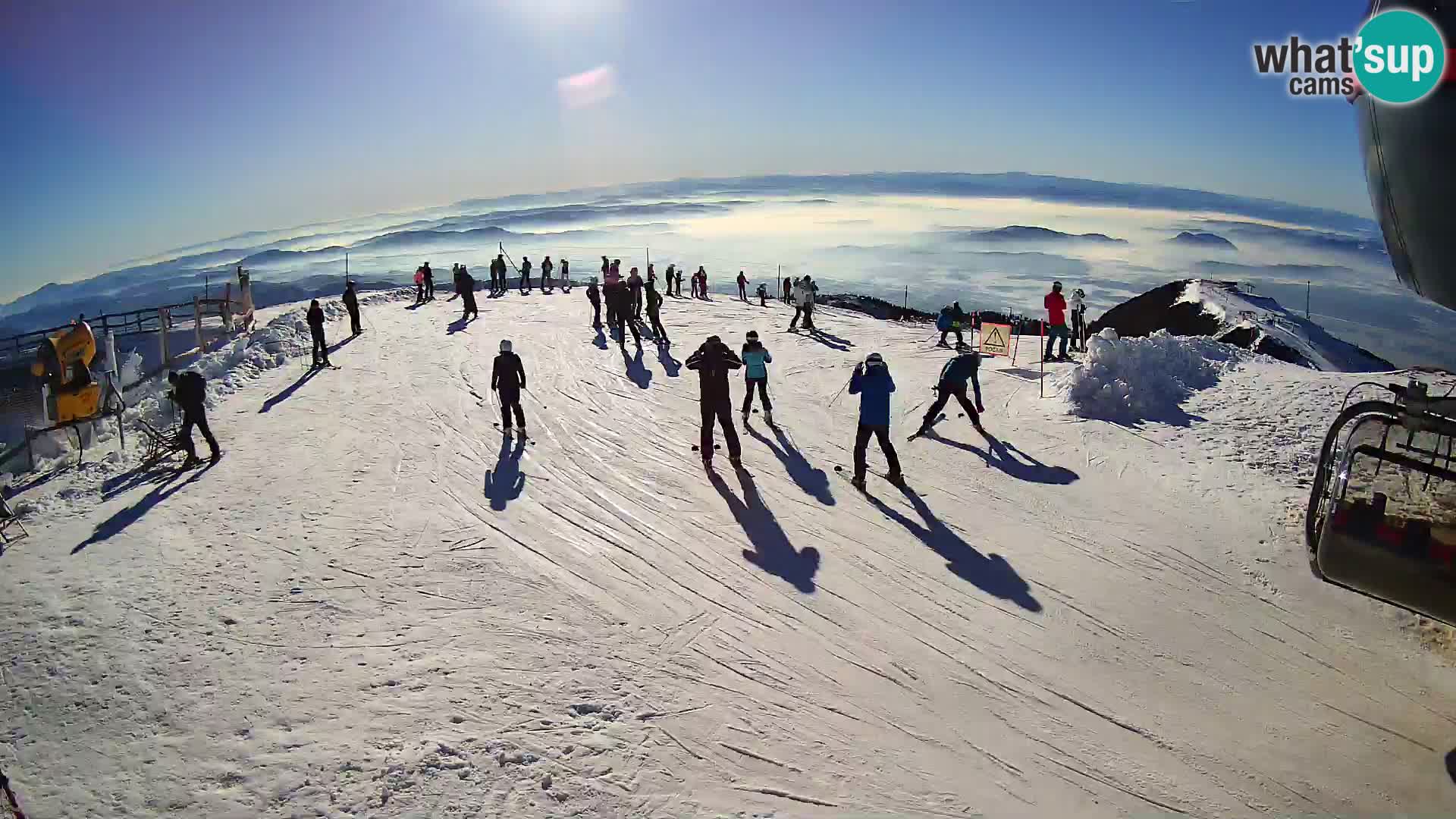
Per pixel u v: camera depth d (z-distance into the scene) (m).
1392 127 5.96
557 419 13.23
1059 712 5.77
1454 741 5.39
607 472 10.74
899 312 36.66
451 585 7.62
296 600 7.34
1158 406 11.89
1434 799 4.90
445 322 23.48
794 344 19.27
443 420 13.31
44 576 7.84
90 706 5.85
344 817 4.77
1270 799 4.95
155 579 7.77
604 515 9.33
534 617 7.05
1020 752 5.38
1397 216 6.25
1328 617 6.86
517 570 7.96
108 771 5.20
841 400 14.13
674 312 25.47
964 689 6.04
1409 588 5.22
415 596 7.41
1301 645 6.49
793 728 5.62
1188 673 6.18
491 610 7.14
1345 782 5.07
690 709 5.80
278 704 5.82
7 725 5.68
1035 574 7.72
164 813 4.84
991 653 6.48
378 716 5.68
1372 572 5.37
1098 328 24.27
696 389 15.12
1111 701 5.87
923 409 13.32
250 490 10.20
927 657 6.43
